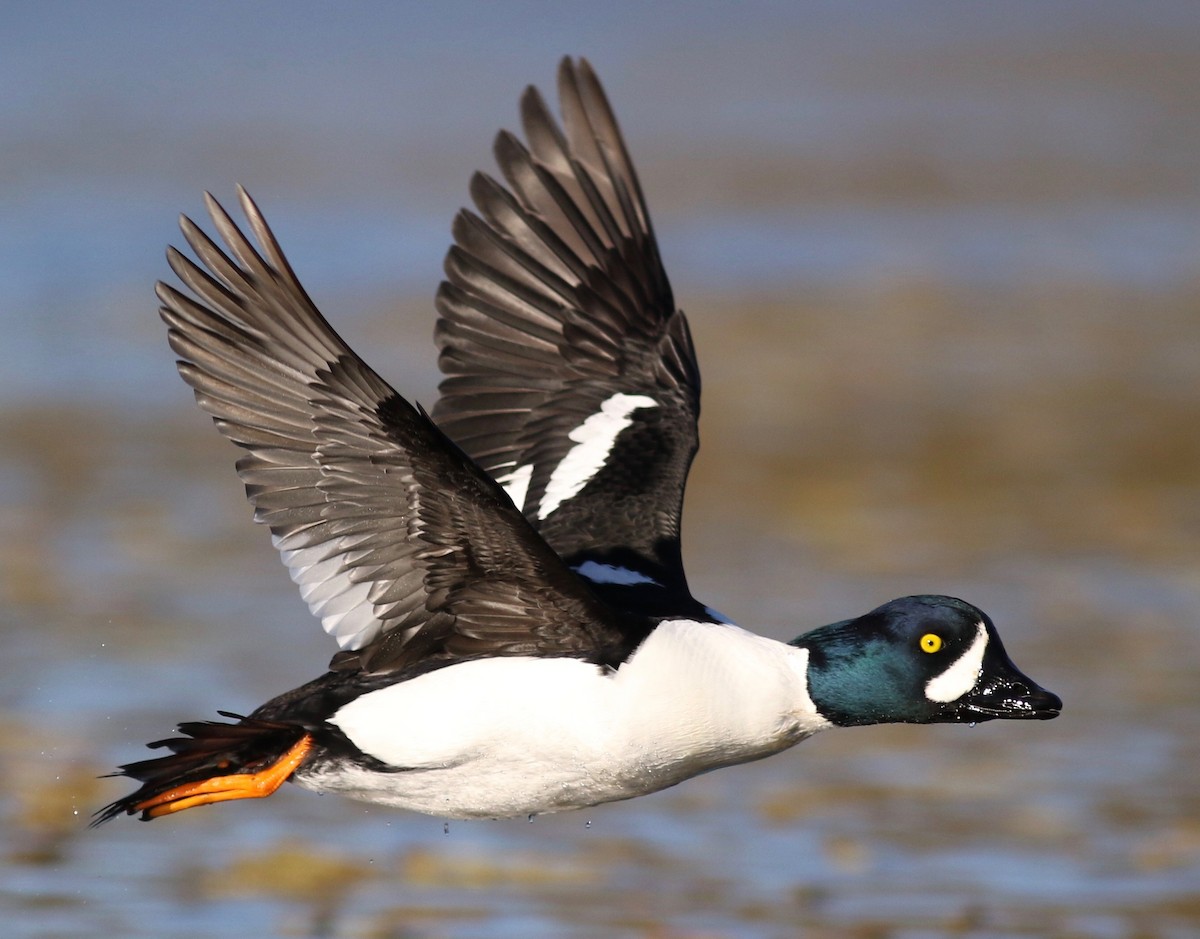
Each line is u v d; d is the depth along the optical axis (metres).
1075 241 35.22
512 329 9.87
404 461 8.06
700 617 9.08
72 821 12.14
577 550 9.41
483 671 8.52
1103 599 16.73
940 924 10.74
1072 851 11.77
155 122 48.72
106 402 23.98
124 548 18.20
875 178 41.88
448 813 8.91
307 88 57.25
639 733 8.56
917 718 9.00
